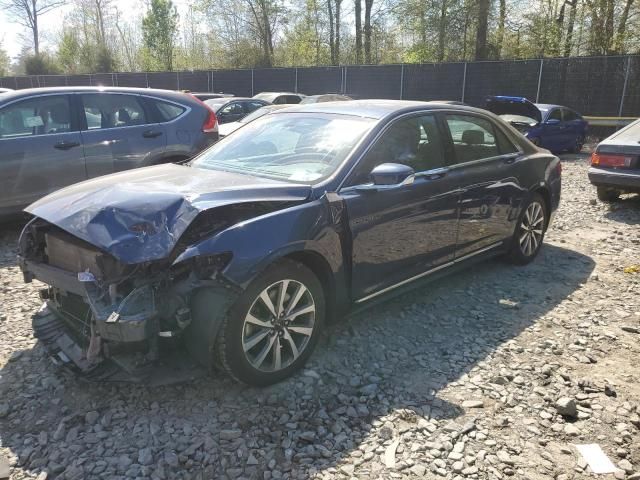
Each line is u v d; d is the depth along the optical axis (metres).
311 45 36.31
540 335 4.05
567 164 13.98
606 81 19.08
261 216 3.12
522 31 27.06
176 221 2.88
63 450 2.71
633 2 23.19
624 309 4.55
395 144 3.98
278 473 2.59
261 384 3.18
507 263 5.61
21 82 35.62
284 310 3.23
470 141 4.73
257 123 4.58
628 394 3.29
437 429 2.92
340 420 2.97
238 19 36.69
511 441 2.84
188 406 3.07
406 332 4.04
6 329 3.99
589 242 6.59
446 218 4.32
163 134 7.04
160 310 2.81
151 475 2.56
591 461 2.70
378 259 3.79
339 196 3.49
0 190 5.98
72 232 2.89
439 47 28.05
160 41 41.62
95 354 2.88
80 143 6.41
